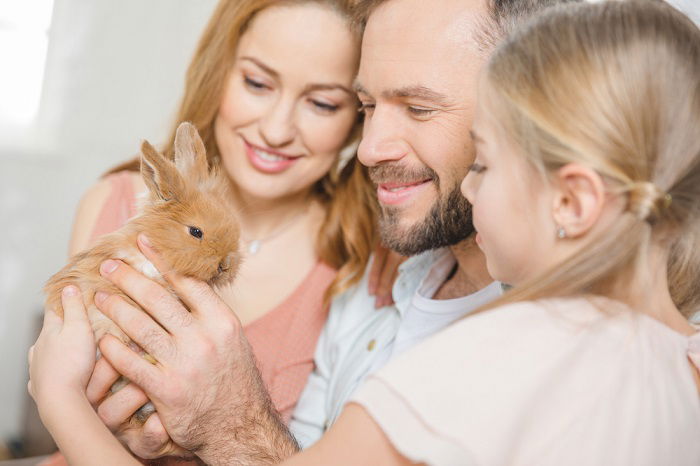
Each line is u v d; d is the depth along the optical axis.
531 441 0.86
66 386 1.25
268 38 1.81
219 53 1.92
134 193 2.13
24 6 4.60
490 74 1.06
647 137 0.95
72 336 1.31
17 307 4.61
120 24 4.80
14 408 4.51
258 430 1.44
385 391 0.88
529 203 1.00
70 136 4.75
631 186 0.94
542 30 1.04
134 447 1.42
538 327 0.92
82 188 4.79
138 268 1.46
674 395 0.94
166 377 1.32
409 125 1.57
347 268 2.02
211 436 1.40
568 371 0.90
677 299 1.19
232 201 2.12
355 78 1.83
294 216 2.15
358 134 2.06
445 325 1.68
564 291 0.96
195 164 1.68
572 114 0.96
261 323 2.01
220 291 1.75
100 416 1.35
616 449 0.88
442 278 1.82
